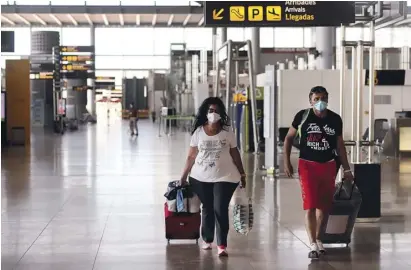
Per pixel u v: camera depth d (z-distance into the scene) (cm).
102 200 1156
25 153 2316
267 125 1575
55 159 2052
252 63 2145
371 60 960
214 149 737
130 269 675
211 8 1457
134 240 816
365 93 2684
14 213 1016
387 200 1158
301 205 1101
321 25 1450
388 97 2741
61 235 847
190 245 788
